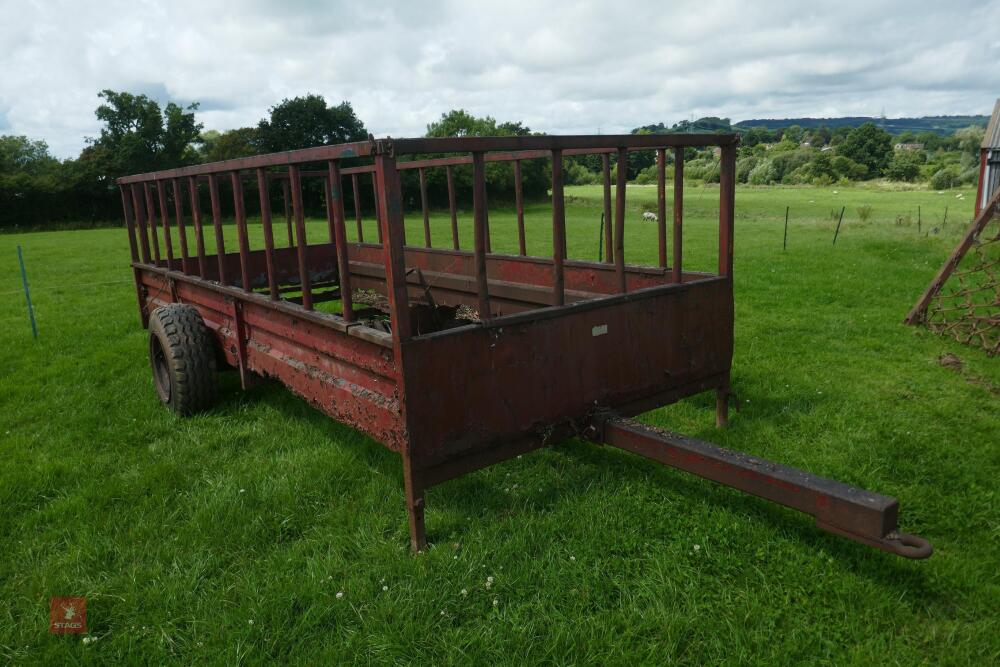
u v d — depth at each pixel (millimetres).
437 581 2729
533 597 2617
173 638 2502
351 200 27188
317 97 46125
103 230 34281
